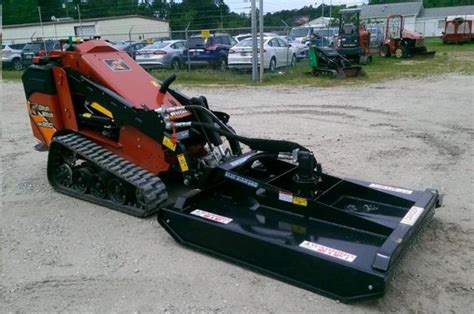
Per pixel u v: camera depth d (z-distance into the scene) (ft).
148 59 64.08
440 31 209.97
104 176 16.83
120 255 13.82
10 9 168.66
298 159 13.75
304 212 13.80
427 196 14.29
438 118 30.94
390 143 24.84
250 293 11.84
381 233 12.61
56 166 18.75
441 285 12.02
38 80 18.44
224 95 44.01
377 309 11.12
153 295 11.86
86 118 17.88
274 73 60.23
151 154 16.31
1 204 17.71
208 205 14.93
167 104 17.48
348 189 15.30
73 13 178.81
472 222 15.35
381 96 40.73
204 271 12.88
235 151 16.70
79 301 11.71
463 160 21.71
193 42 65.10
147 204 15.57
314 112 33.99
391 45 83.05
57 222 16.06
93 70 17.34
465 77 52.60
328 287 11.51
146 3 178.81
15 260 13.71
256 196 14.84
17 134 29.55
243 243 12.84
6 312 11.35
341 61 56.90
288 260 12.04
